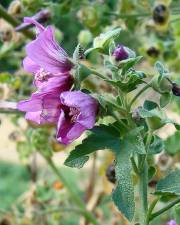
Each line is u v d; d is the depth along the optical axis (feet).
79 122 0.83
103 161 1.62
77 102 0.83
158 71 0.90
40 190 1.86
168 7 1.60
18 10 1.59
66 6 1.55
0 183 3.95
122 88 0.88
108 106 0.86
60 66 0.85
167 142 1.31
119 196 0.84
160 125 0.90
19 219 1.82
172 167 1.35
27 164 1.85
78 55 0.87
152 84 0.89
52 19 1.55
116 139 0.87
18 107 0.84
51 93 0.84
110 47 0.91
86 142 0.87
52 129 1.60
